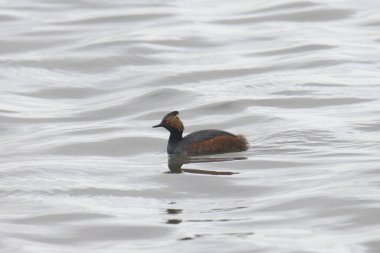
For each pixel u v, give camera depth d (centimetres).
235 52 3356
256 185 1925
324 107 2600
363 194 1817
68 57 3344
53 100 2930
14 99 2898
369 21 3706
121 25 3806
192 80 3028
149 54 3353
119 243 1664
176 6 4138
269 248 1602
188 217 1770
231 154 2148
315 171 1988
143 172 2058
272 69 3094
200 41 3512
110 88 3030
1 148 2366
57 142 2380
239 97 2728
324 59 3158
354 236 1642
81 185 1986
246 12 3938
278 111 2570
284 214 1756
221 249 1606
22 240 1689
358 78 2922
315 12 3844
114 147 2325
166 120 2188
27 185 2003
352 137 2236
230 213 1780
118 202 1880
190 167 2069
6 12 4025
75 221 1773
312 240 1631
